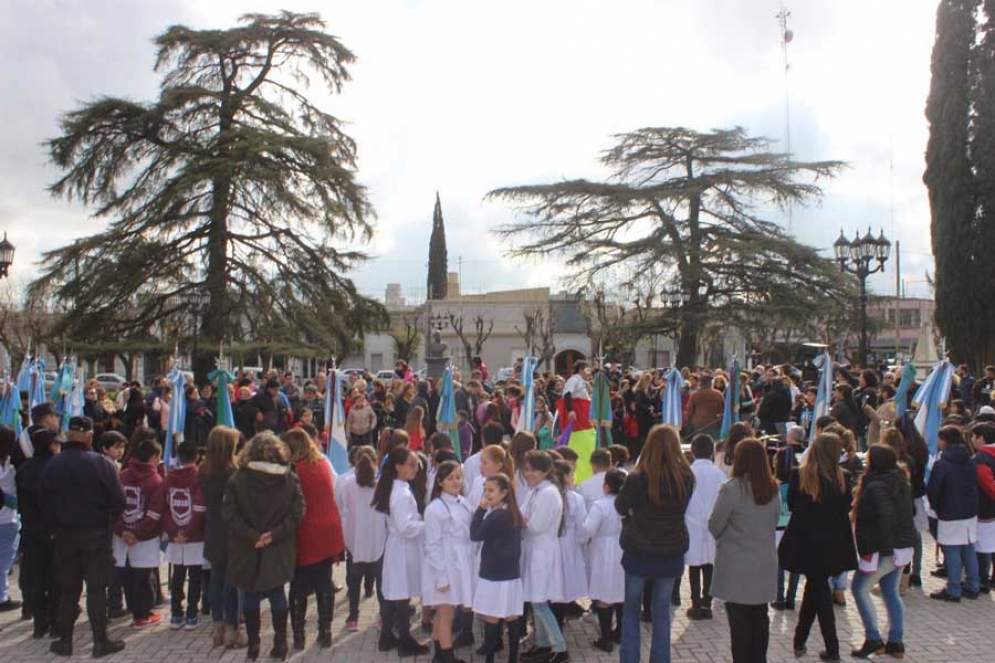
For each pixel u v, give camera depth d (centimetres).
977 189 2925
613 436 1900
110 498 718
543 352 5125
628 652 638
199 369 2794
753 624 629
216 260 2911
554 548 689
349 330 3158
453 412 1267
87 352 2711
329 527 734
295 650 729
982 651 723
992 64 2916
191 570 792
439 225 7344
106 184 2912
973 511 864
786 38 4784
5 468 835
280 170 2962
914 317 7788
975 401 1830
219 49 3017
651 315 3962
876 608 852
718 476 823
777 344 4091
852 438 876
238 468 709
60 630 719
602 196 3956
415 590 712
